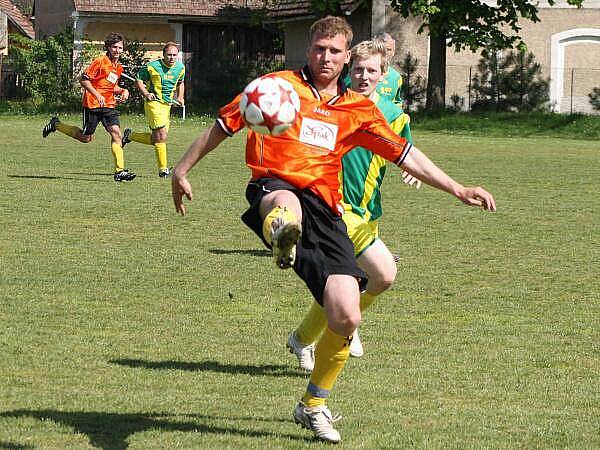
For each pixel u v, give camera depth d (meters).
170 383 11.47
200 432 9.71
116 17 83.69
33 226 22.86
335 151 9.62
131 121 65.62
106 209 25.94
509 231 24.66
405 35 79.56
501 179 36.81
